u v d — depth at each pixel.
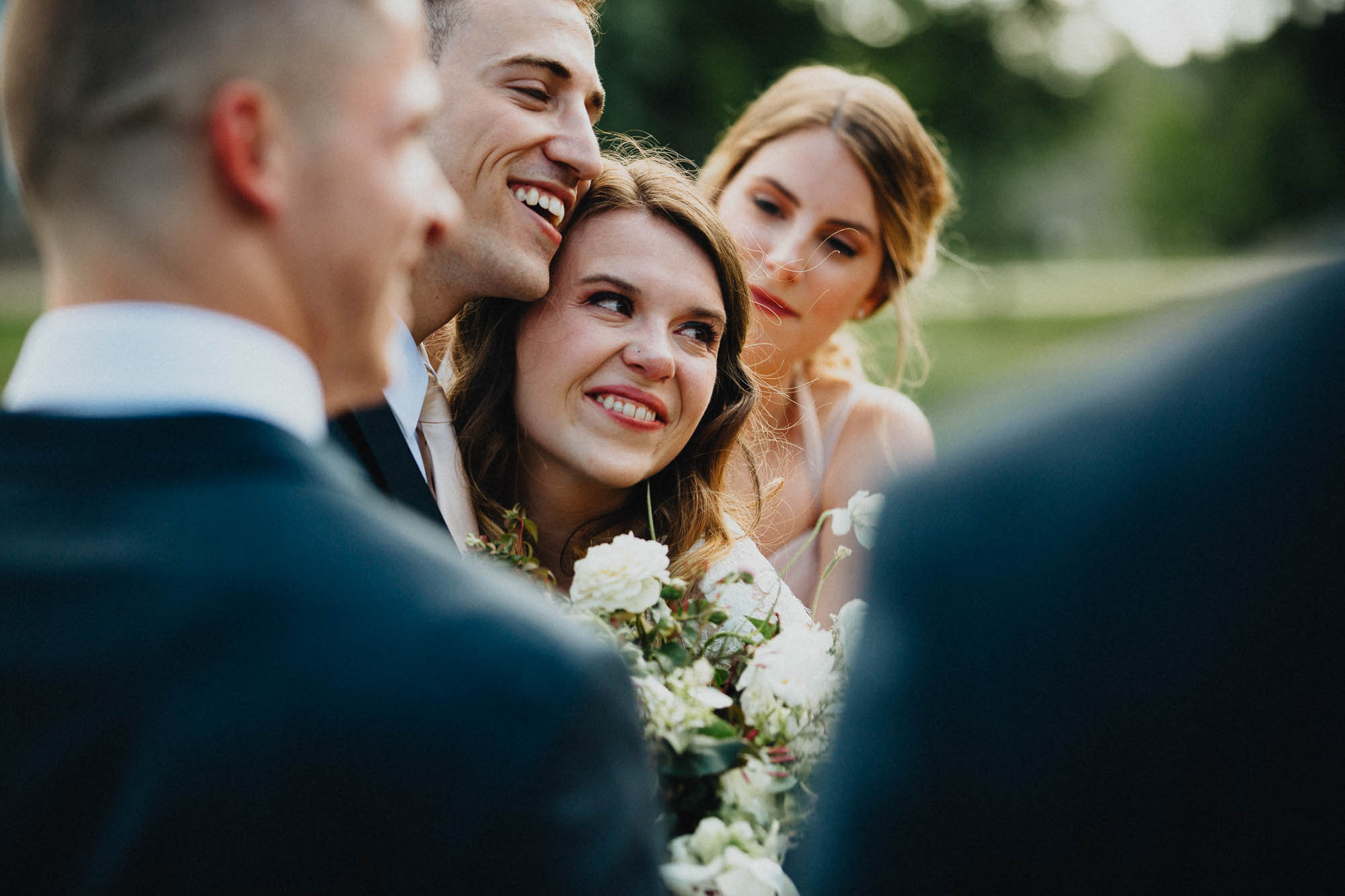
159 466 0.79
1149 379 0.83
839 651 1.52
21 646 0.77
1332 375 0.78
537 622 0.81
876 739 0.83
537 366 1.83
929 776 0.81
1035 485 0.82
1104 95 21.84
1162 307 0.92
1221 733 0.76
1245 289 0.87
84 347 0.81
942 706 0.80
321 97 0.81
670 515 1.95
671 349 1.81
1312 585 0.76
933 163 2.96
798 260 2.79
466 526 1.90
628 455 1.80
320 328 0.86
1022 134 19.12
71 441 0.80
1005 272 21.06
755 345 2.74
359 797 0.74
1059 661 0.78
